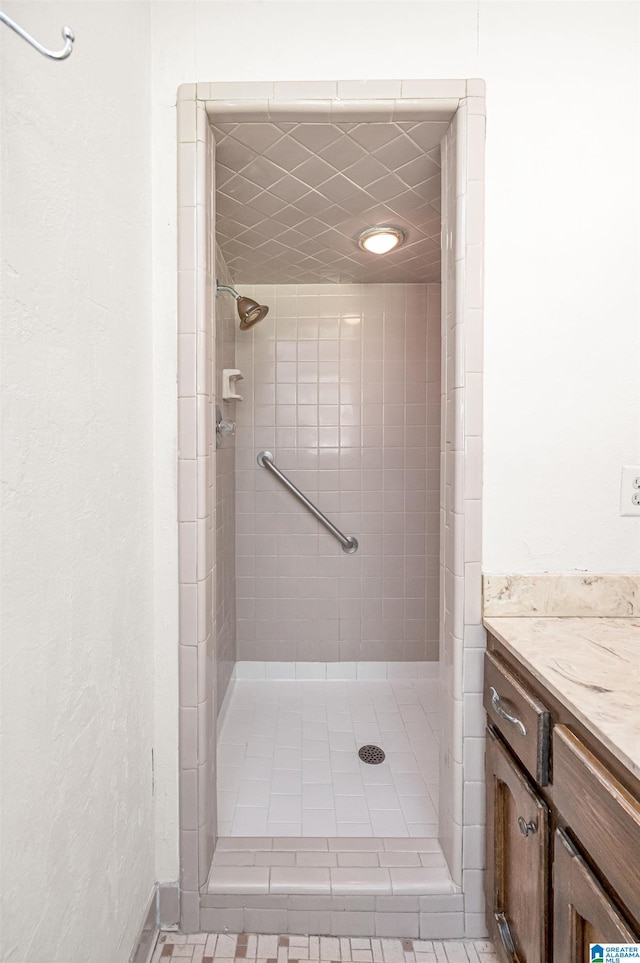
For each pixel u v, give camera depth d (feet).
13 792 1.80
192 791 3.47
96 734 2.52
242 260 6.05
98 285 2.54
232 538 6.82
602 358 3.47
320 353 7.00
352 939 3.43
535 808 2.53
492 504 3.49
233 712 6.22
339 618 7.15
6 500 1.76
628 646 2.89
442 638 3.79
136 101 3.08
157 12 3.39
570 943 2.15
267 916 3.45
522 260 3.44
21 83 1.83
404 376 7.03
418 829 4.14
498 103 3.41
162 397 3.46
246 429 7.04
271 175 4.10
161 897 3.47
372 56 3.38
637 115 3.42
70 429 2.24
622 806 1.81
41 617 1.99
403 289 6.97
